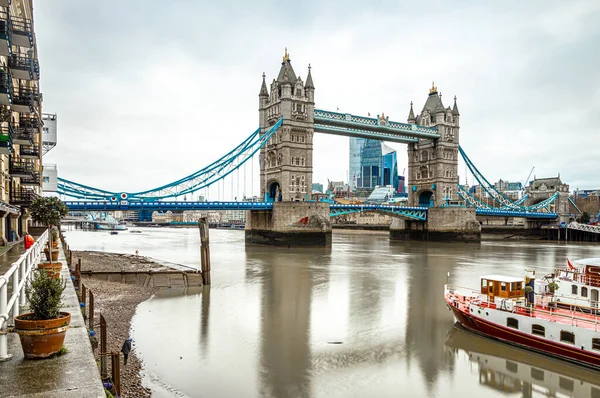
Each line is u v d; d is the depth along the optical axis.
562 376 25.81
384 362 27.48
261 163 121.00
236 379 24.47
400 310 40.16
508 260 81.69
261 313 38.75
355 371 26.02
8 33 29.75
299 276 59.38
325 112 117.38
